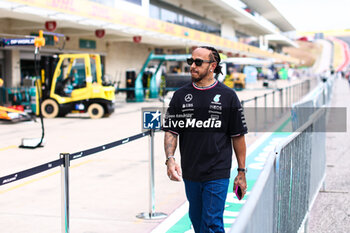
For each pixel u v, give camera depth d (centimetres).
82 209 506
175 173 295
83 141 1016
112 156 836
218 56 297
